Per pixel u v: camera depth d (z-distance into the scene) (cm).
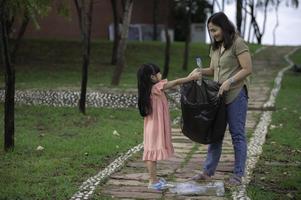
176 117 1145
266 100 1386
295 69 2206
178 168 723
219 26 611
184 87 611
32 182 643
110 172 691
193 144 881
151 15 3578
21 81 1717
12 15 994
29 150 814
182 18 3669
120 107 1281
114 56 2191
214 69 638
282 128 1011
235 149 629
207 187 619
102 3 3303
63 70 2008
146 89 612
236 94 614
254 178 666
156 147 613
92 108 1252
